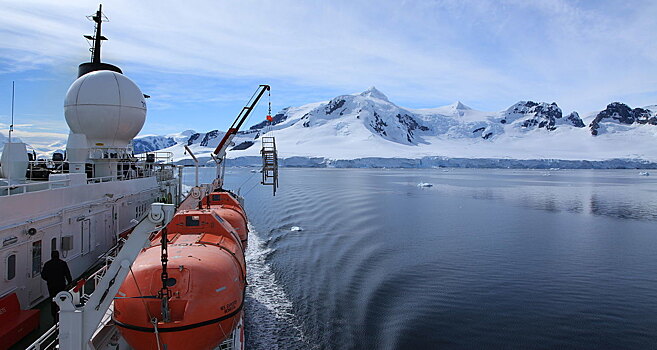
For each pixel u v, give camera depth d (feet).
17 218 28.19
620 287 51.93
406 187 233.14
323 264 58.75
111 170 50.70
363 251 67.77
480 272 57.31
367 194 182.39
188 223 31.78
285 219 101.91
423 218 111.24
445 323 39.47
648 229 98.89
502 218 114.73
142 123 55.57
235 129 84.64
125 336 22.21
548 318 41.57
